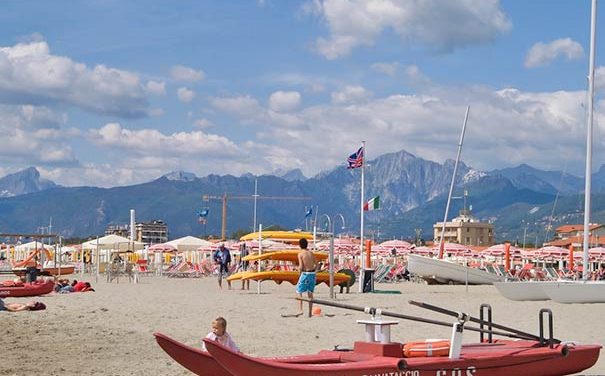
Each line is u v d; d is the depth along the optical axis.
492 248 74.56
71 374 12.43
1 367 13.02
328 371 9.73
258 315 21.80
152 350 14.99
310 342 16.38
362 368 9.84
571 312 25.30
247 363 9.61
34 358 14.00
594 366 13.48
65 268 53.78
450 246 73.94
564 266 87.56
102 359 13.91
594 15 37.22
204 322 20.00
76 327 18.73
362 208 41.81
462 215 198.88
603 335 18.92
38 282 30.53
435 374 10.27
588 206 34.47
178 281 46.03
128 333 17.62
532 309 26.55
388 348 10.54
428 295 33.69
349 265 59.50
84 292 32.38
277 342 16.33
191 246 68.81
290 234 46.62
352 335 17.52
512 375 10.94
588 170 35.06
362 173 42.12
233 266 53.66
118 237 59.97
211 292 32.88
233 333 17.78
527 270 56.72
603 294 29.80
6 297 28.53
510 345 11.75
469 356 10.76
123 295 30.36
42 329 18.28
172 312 22.58
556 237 178.88
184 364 9.95
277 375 9.67
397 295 32.75
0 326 18.75
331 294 29.59
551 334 11.51
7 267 69.44
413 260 46.31
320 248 57.97
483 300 31.00
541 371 11.20
